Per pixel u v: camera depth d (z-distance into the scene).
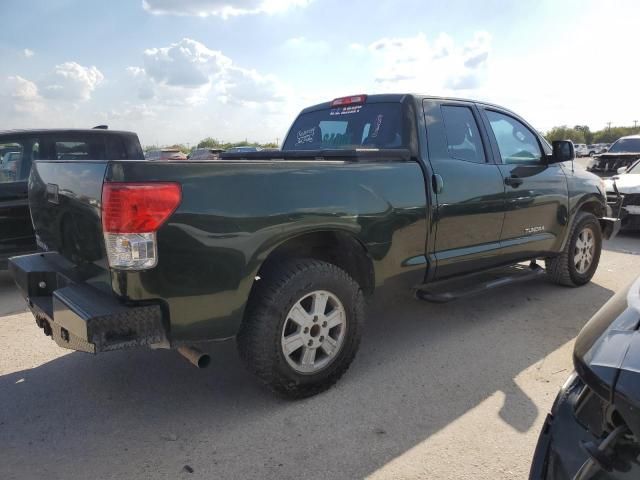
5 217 6.20
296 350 3.35
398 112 4.20
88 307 2.72
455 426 3.08
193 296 2.84
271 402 3.37
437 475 2.64
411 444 2.90
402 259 3.87
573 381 1.96
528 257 5.14
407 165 3.89
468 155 4.46
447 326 4.70
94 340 2.62
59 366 3.94
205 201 2.83
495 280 4.86
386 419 3.15
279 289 3.15
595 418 1.74
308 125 5.06
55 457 2.81
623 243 8.96
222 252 2.89
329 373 3.44
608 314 1.90
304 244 3.58
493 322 4.79
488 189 4.46
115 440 2.96
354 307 3.51
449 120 4.39
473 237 4.42
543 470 1.87
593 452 1.63
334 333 3.48
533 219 5.02
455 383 3.61
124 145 7.06
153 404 3.36
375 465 2.72
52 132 6.56
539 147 5.31
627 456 1.58
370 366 3.89
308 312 3.33
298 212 3.18
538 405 3.31
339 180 3.42
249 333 3.15
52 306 3.24
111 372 3.83
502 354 4.09
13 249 6.29
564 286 5.91
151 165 2.72
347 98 4.69
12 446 2.91
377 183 3.64
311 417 3.18
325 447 2.88
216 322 2.95
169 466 2.72
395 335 4.50
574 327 4.66
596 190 5.85
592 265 6.00
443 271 4.23
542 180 5.08
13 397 3.46
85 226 2.98
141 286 2.69
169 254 2.73
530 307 5.20
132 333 2.72
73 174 3.07
